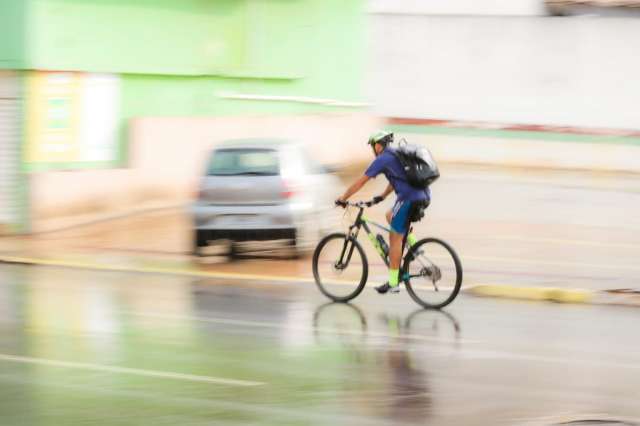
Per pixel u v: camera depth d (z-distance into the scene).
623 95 84.12
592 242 45.75
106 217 51.78
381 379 20.64
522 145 82.50
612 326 27.28
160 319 27.50
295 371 21.33
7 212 47.44
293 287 33.97
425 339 25.08
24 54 47.81
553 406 18.61
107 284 34.12
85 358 22.31
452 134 83.81
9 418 17.30
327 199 41.59
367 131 76.69
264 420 17.34
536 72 85.75
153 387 19.69
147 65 55.50
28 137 48.06
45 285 33.66
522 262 40.19
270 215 38.84
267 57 65.25
